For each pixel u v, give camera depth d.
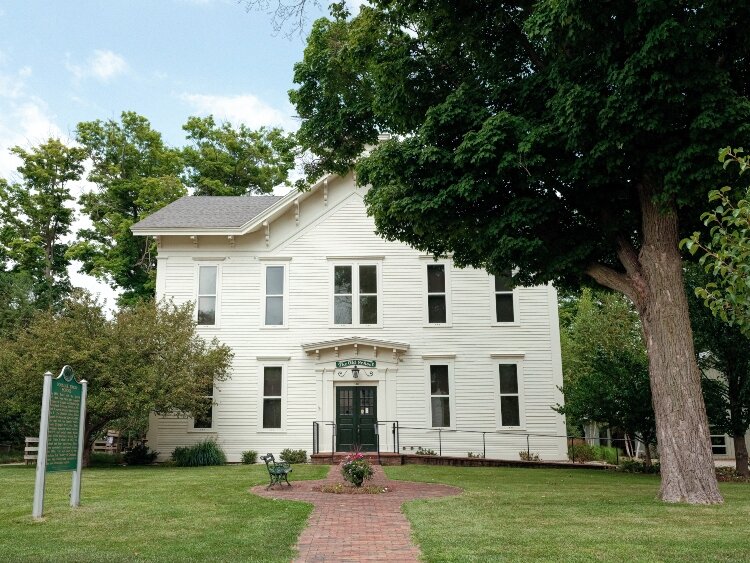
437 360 23.62
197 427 23.09
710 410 17.58
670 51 9.61
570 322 43.75
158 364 19.73
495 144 11.49
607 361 19.88
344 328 23.88
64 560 6.50
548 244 13.07
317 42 15.41
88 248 37.03
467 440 23.05
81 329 19.77
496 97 12.69
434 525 8.54
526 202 12.01
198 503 10.81
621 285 12.85
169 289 24.12
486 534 7.86
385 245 24.45
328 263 24.36
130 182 37.72
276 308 24.12
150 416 23.12
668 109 10.31
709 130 10.05
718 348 17.84
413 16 13.57
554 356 23.59
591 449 26.92
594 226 13.50
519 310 23.95
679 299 11.87
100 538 7.79
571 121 10.88
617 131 10.55
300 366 23.58
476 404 23.31
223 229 23.83
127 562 6.42
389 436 22.97
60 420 10.05
